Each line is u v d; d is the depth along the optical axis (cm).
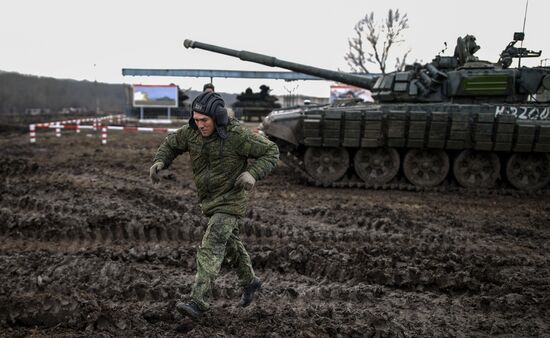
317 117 1111
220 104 395
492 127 1071
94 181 1077
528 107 1101
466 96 1147
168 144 422
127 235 670
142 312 437
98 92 6938
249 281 443
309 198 1002
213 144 401
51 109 5172
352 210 880
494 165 1119
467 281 534
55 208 789
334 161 1145
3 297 452
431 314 472
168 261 578
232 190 409
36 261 561
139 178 1161
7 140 2022
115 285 496
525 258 641
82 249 611
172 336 404
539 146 1069
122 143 1972
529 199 1073
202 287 391
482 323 452
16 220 699
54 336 403
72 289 478
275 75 2245
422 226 783
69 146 1812
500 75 1122
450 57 1219
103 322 421
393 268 567
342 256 601
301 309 467
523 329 443
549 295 513
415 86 1175
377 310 474
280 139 1162
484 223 830
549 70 1120
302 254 597
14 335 404
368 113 1095
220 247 402
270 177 1267
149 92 3322
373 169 1145
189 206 836
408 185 1132
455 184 1151
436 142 1089
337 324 433
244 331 414
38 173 1157
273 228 720
